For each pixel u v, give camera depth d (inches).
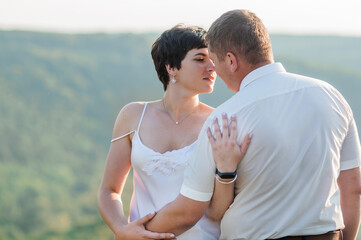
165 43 119.4
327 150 92.3
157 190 117.4
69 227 2130.9
